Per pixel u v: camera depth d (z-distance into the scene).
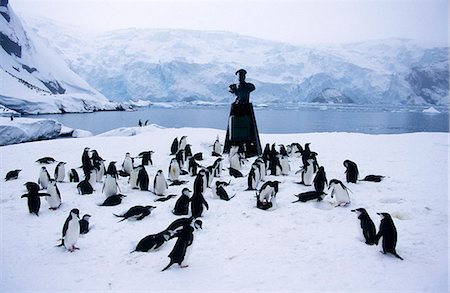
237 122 14.22
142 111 91.56
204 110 100.62
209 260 5.21
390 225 5.17
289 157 13.83
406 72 169.88
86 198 8.45
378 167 11.55
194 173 10.66
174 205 7.75
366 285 4.38
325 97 144.62
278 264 5.02
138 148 15.36
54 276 4.87
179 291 4.39
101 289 4.50
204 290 4.39
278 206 7.55
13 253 5.62
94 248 5.74
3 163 12.60
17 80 75.75
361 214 5.66
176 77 142.12
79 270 5.03
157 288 4.48
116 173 10.02
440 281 4.41
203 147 15.80
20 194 8.83
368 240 5.52
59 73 112.56
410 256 5.14
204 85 142.50
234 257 5.28
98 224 6.75
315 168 10.30
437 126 56.25
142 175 9.04
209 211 7.39
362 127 53.91
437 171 10.84
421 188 8.80
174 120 64.25
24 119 29.61
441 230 6.06
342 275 4.65
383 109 114.62
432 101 161.88
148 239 5.64
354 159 12.99
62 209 7.70
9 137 24.94
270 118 72.00
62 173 10.02
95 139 17.95
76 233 5.61
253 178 8.94
